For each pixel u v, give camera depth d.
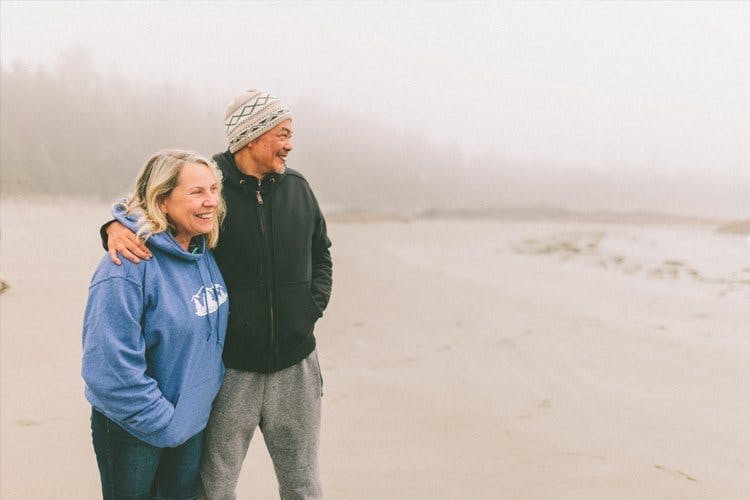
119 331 1.70
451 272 10.95
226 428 2.12
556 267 11.87
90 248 12.26
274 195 2.14
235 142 2.07
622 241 18.75
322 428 3.61
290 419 2.22
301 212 2.21
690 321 6.36
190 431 1.92
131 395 1.71
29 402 3.80
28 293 7.10
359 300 7.86
